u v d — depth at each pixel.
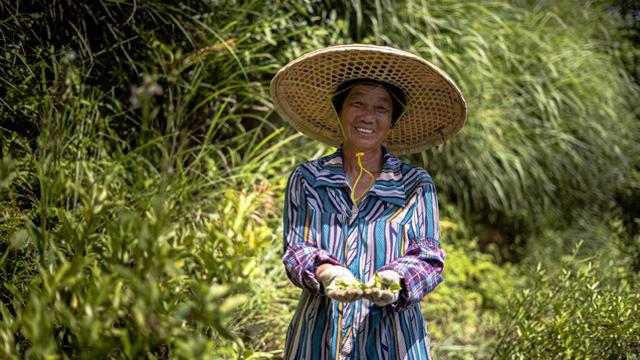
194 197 3.10
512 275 4.34
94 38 3.30
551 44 4.94
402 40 4.28
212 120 3.74
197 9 3.62
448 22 4.50
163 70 3.34
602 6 5.82
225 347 2.65
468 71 4.38
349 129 2.01
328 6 4.23
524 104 4.68
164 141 3.18
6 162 1.58
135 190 2.84
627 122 5.08
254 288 2.93
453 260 4.01
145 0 3.31
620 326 2.59
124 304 1.47
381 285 1.74
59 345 1.61
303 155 3.81
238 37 3.70
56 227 2.25
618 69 5.37
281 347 3.04
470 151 4.39
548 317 2.96
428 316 3.76
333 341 1.90
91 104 2.95
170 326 1.36
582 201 4.84
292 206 2.02
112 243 1.56
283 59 3.88
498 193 4.48
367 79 2.06
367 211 1.97
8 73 2.79
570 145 4.79
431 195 2.03
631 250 3.73
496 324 3.30
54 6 2.97
